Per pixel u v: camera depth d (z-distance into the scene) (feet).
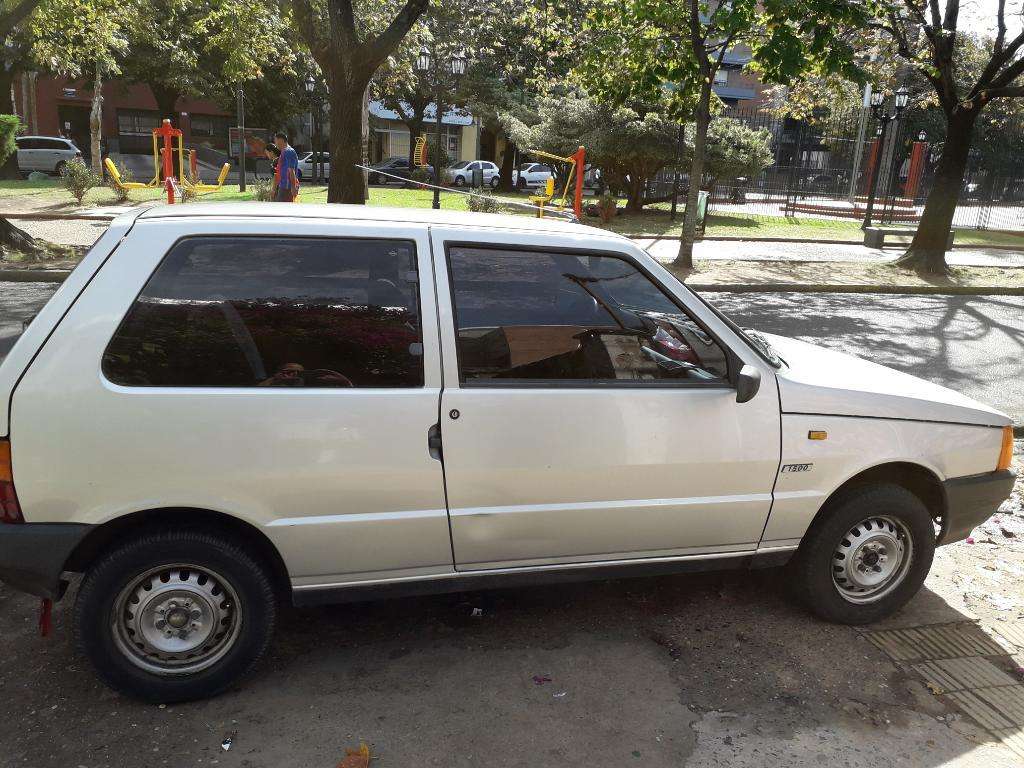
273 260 9.60
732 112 106.63
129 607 9.34
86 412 8.82
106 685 9.52
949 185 54.75
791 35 42.42
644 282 10.90
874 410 11.48
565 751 9.17
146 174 107.24
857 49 56.75
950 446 11.91
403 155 169.89
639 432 10.49
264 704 9.82
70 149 102.99
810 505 11.40
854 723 9.89
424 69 80.94
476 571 10.45
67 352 8.87
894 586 12.14
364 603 12.25
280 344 9.50
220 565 9.41
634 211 89.30
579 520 10.51
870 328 37.06
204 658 9.68
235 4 51.72
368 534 9.77
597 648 11.25
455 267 10.16
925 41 54.60
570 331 10.52
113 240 9.28
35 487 8.78
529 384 10.19
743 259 58.70
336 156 39.47
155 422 8.97
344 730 9.39
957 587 13.61
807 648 11.48
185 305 9.29
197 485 9.11
